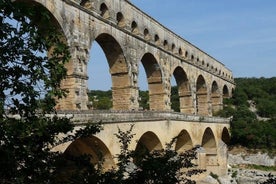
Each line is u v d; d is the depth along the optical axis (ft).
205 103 297.53
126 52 172.55
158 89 213.05
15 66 38.24
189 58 266.36
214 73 323.78
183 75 253.03
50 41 40.63
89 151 119.14
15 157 37.63
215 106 339.36
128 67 173.17
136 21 187.01
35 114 43.16
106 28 156.87
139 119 148.66
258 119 337.31
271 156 288.51
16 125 37.68
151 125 162.09
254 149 298.56
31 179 39.52
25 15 38.52
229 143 309.22
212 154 265.13
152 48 202.39
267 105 368.48
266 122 320.09
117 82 174.19
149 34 201.57
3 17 37.32
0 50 37.32
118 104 173.78
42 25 40.86
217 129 269.85
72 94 131.85
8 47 37.50
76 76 133.18
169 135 182.50
